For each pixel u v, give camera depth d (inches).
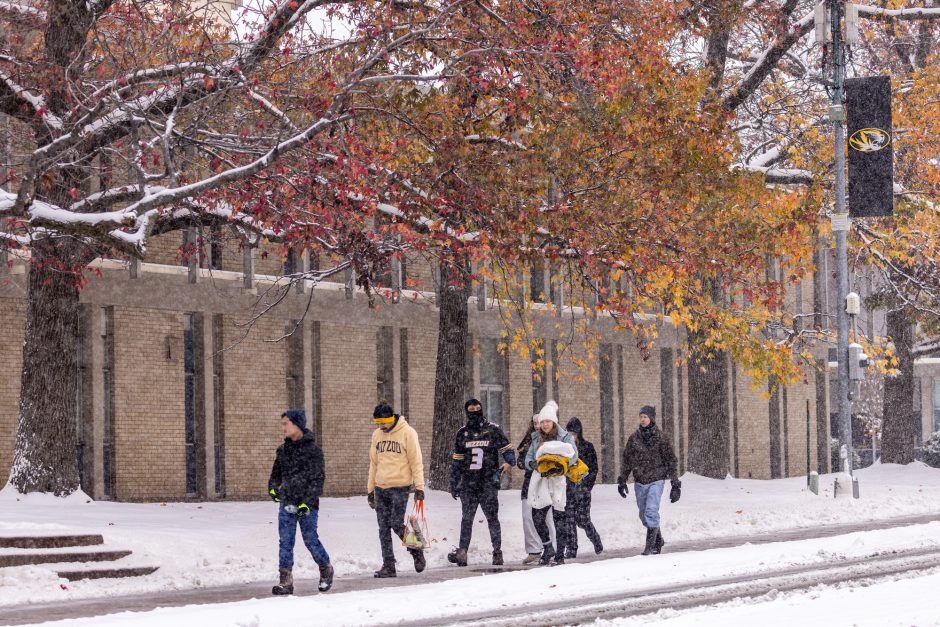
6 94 847.1
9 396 1055.6
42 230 869.2
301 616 475.5
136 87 808.9
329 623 458.3
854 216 1205.7
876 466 1822.1
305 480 589.9
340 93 733.9
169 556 725.3
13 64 853.2
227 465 1212.5
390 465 684.1
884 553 709.3
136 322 1146.7
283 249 956.6
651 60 952.3
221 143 802.2
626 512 1066.7
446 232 874.8
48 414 938.7
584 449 815.1
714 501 1202.0
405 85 837.2
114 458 1121.4
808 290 2023.9
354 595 551.8
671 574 618.8
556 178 943.0
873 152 1195.3
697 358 1441.9
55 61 857.5
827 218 1302.9
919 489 1470.2
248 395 1235.9
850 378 1230.3
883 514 1171.9
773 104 1368.1
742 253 1075.3
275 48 816.9
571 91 885.2
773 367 1218.0
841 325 1235.9
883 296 1781.5
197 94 816.3
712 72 1028.5
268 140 818.8
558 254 932.0
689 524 1040.2
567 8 853.2
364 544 825.5
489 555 822.5
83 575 666.8
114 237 691.4
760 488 1363.2
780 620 410.3
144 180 721.6
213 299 1198.9
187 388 1198.3
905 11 1316.4
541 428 730.2
